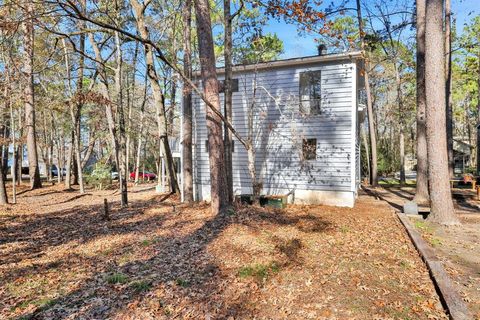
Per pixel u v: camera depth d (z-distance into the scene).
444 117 9.06
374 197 15.79
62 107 19.20
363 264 5.75
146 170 37.12
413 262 5.80
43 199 16.42
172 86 21.70
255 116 14.19
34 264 6.48
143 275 5.66
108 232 9.17
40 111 24.53
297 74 13.48
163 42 18.27
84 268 6.21
